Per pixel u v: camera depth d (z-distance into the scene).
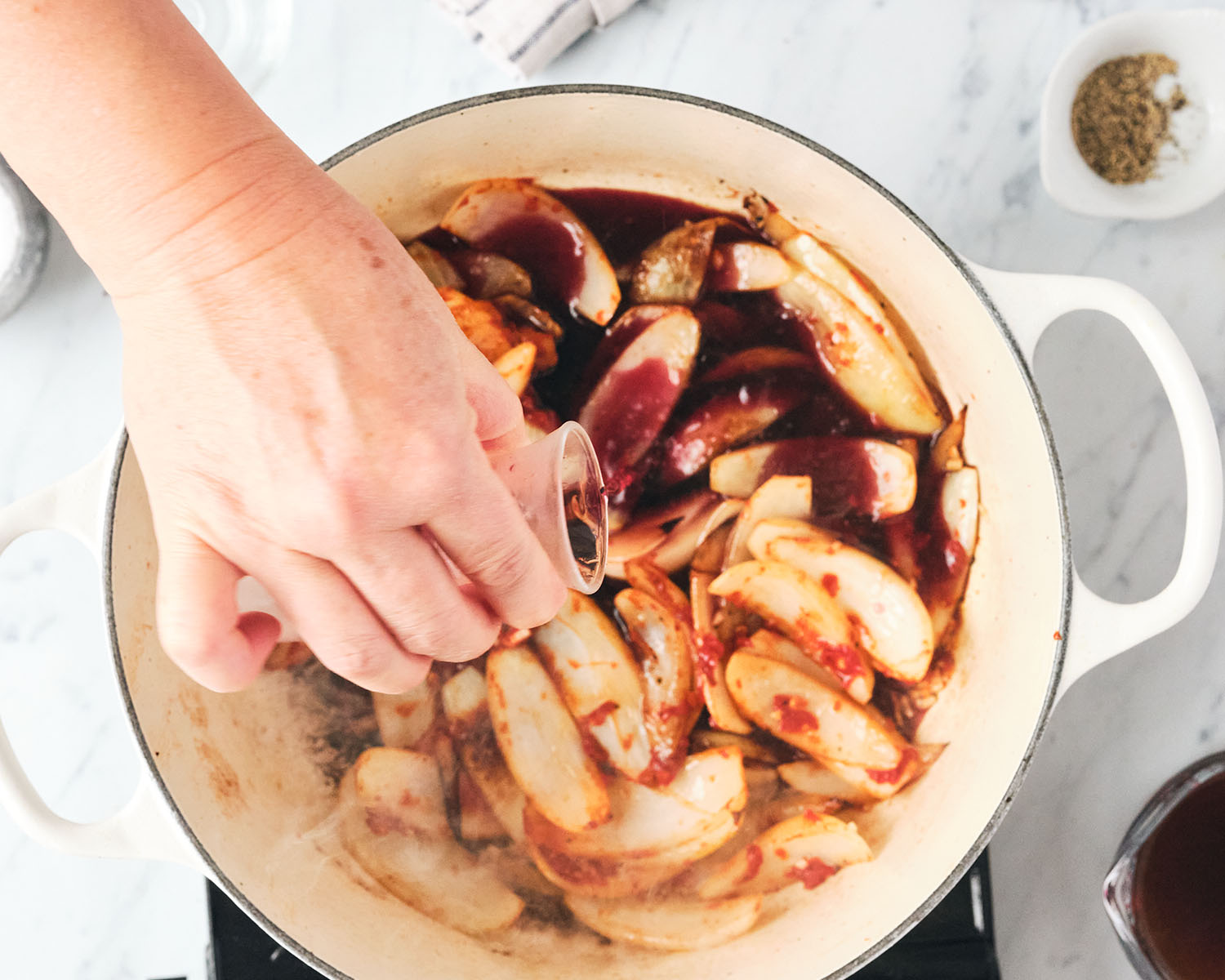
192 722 0.46
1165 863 0.48
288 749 0.47
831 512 0.48
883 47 0.52
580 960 0.47
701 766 0.48
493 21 0.49
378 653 0.37
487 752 0.47
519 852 0.47
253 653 0.38
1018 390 0.45
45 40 0.35
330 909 0.46
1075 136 0.50
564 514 0.40
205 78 0.36
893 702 0.48
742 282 0.48
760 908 0.47
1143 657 0.52
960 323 0.46
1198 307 0.52
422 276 0.37
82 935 0.51
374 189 0.47
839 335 0.48
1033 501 0.46
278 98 0.52
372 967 0.45
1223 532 0.52
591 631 0.48
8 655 0.52
